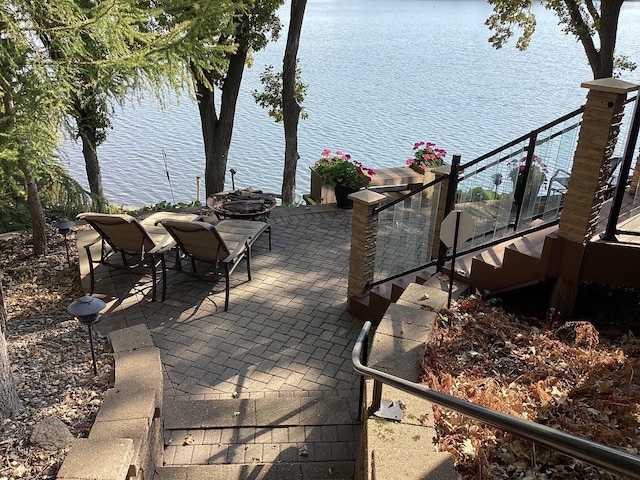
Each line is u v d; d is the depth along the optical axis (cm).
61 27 424
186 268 651
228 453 350
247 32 1002
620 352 372
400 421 272
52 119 454
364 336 303
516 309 479
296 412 389
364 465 265
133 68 438
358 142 2375
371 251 526
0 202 755
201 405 395
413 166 968
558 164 488
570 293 444
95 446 258
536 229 475
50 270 655
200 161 2403
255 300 575
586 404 315
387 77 4069
